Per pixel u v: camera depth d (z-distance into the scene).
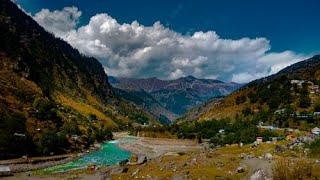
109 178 124.12
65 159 188.50
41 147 191.12
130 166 149.25
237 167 118.25
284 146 150.88
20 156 174.25
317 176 75.56
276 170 77.25
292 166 78.56
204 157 154.38
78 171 146.25
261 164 117.62
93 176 131.88
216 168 120.12
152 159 177.00
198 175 109.44
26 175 136.38
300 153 135.38
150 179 113.19
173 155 185.50
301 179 73.75
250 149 168.25
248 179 95.50
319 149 131.75
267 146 167.88
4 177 130.50
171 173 117.56
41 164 165.62
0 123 189.25
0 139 172.25
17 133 188.50
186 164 134.00
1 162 155.50
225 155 156.25
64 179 127.31
